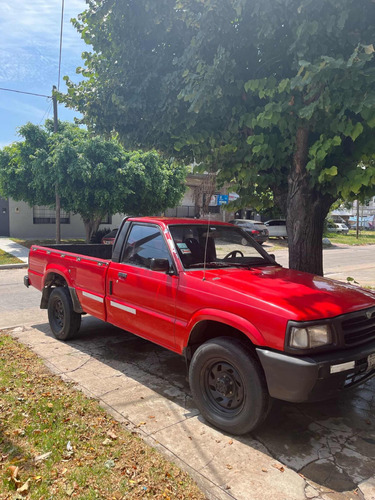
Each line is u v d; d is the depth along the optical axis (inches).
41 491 97.4
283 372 112.4
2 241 819.4
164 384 164.7
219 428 129.0
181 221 174.6
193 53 180.1
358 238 1354.6
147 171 736.3
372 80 138.3
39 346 210.1
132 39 204.2
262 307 120.1
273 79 165.3
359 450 120.6
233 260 176.9
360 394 161.5
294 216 205.6
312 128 177.0
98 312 191.3
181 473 106.3
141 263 169.0
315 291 135.3
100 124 245.6
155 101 213.8
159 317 153.2
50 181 649.0
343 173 175.8
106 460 110.3
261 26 163.6
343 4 139.4
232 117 200.2
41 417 131.7
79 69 249.8
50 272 230.2
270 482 104.0
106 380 167.3
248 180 209.2
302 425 135.2
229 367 127.7
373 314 131.7
